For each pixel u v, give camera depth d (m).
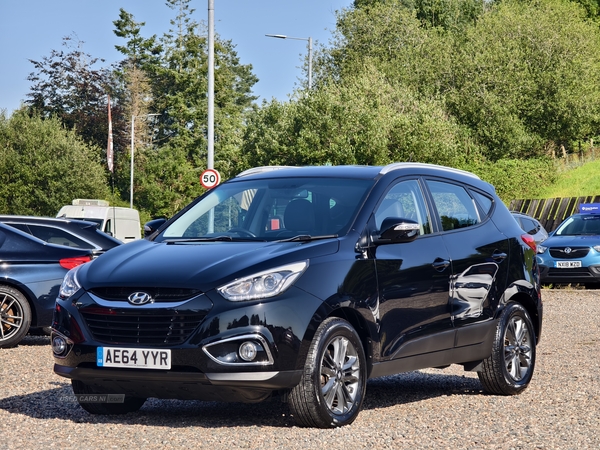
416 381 8.36
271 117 38.28
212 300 5.47
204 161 78.12
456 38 55.41
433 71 49.72
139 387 5.70
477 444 5.32
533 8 55.03
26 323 10.77
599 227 22.00
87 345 5.73
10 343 10.70
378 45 59.19
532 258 8.01
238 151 40.47
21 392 7.36
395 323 6.30
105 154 77.19
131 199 67.31
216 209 6.84
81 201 28.83
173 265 5.78
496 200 7.97
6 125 56.66
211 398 5.64
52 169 55.72
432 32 60.56
